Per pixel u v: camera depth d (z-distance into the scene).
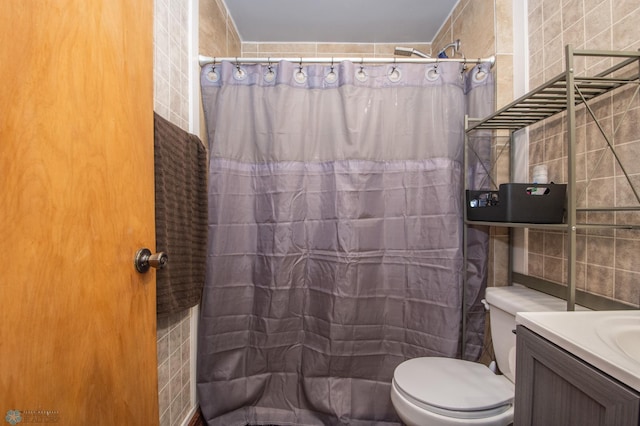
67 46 0.44
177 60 1.13
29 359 0.39
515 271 1.28
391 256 1.29
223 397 1.26
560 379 0.55
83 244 0.48
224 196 1.27
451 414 0.86
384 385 1.27
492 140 1.31
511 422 0.86
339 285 1.25
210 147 1.29
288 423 1.29
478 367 1.07
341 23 1.76
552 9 1.09
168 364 1.08
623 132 0.83
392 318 1.29
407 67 1.27
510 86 1.25
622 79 0.78
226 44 1.63
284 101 1.26
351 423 1.25
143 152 0.64
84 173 0.48
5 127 0.36
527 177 1.22
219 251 1.27
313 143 1.30
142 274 0.64
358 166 1.25
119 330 0.56
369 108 1.26
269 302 1.29
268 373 1.32
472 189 1.29
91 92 0.49
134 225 0.61
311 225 1.31
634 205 0.81
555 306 0.97
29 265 0.39
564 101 0.97
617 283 0.86
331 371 1.27
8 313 0.36
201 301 1.28
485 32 1.33
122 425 0.57
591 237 0.94
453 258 1.21
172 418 1.11
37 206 0.40
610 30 0.87
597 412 0.48
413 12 1.66
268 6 1.60
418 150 1.27
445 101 1.24
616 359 0.47
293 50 1.96
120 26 0.56
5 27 0.36
